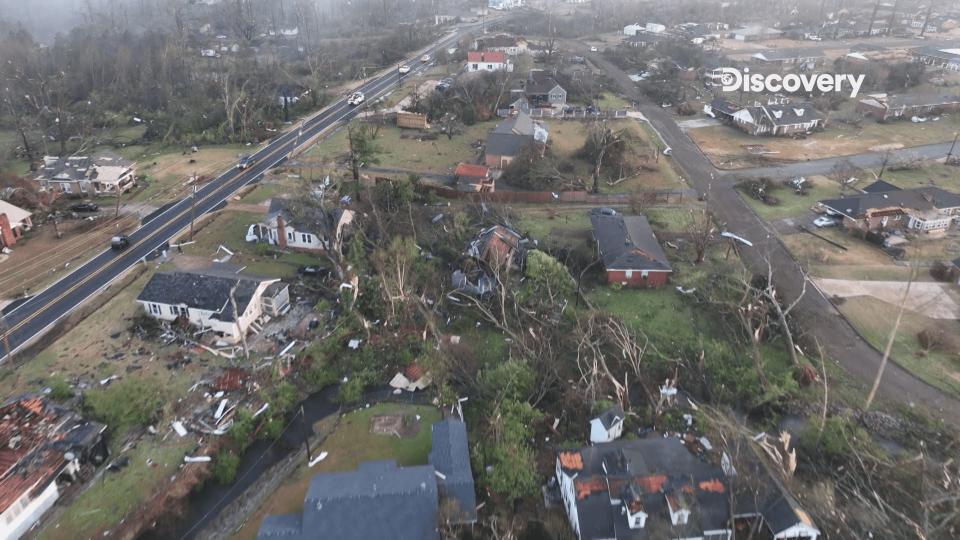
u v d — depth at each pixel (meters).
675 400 47.06
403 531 34.03
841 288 62.00
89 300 58.12
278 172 90.00
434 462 39.00
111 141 105.38
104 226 73.06
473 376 49.25
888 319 57.06
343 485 35.94
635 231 65.88
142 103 125.19
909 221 73.44
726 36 196.25
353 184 79.38
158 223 73.94
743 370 49.25
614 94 134.00
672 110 124.06
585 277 62.84
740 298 57.81
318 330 54.41
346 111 120.88
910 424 45.34
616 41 190.88
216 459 41.84
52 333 53.28
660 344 53.25
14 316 55.66
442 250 64.88
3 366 49.22
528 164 85.50
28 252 67.00
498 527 36.78
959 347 53.12
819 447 41.91
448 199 80.44
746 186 85.00
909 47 175.62
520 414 43.84
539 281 59.44
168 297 54.12
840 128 112.38
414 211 72.69
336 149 99.62
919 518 36.59
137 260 65.56
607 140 92.81
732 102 121.81
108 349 51.41
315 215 67.31
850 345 53.81
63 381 47.56
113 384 47.16
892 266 65.94
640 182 87.62
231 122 103.31
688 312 57.72
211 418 44.88
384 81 143.75
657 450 39.00
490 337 54.31
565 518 37.44
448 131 106.75
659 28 198.12
